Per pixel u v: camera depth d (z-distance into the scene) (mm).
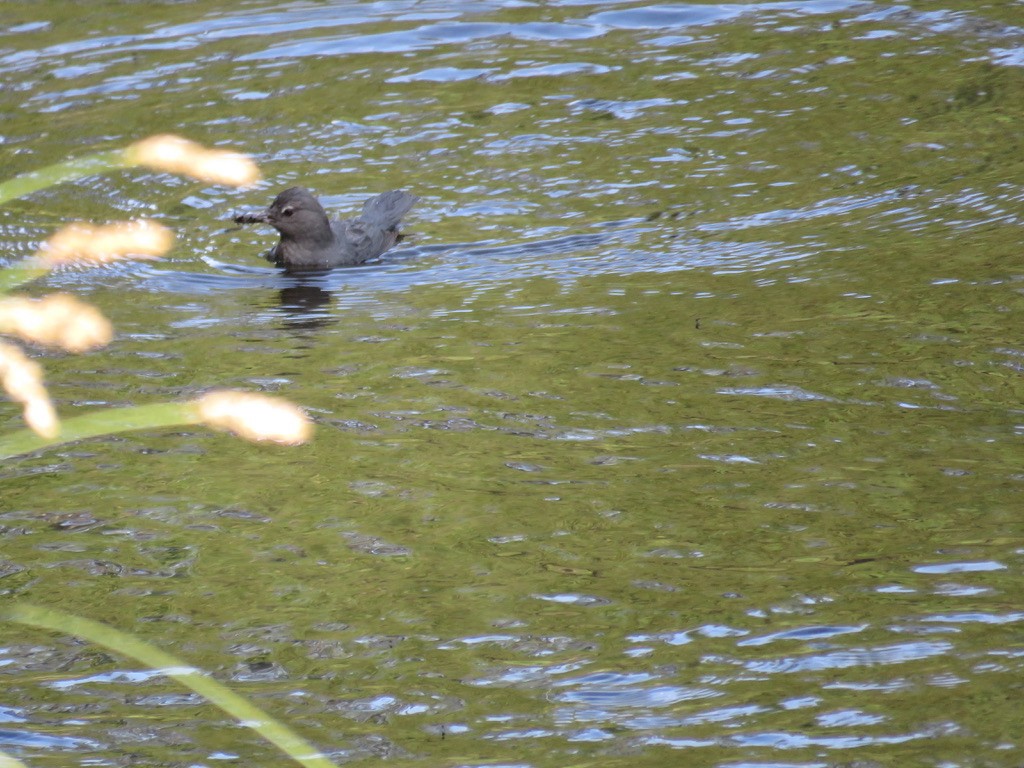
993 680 10812
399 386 16984
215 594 12477
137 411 14570
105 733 10500
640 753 10117
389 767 10000
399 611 12156
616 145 26766
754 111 28000
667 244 22172
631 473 14531
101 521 13805
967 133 26016
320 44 32250
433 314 19703
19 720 10672
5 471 14898
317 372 17531
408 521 13703
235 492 14383
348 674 11242
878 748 10055
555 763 10016
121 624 11977
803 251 21328
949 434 15094
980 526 13188
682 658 11359
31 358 18094
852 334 17922
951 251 20781
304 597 12414
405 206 23766
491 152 26672
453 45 32156
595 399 16359
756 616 11906
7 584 12688
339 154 26656
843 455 14719
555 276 21141
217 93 29312
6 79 30016
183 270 22062
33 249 22453
